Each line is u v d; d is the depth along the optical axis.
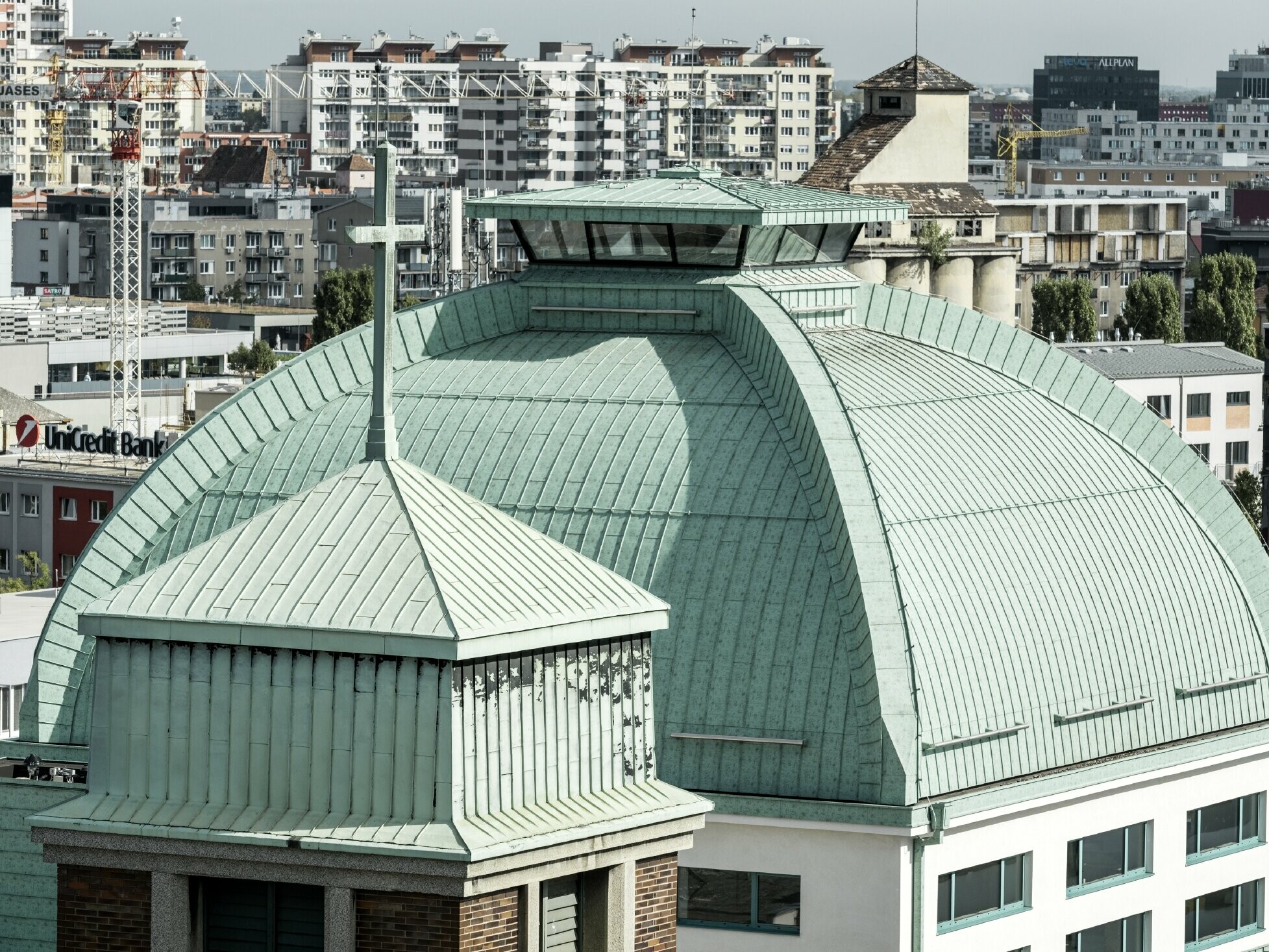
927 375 109.56
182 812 58.41
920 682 94.88
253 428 106.31
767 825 93.56
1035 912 98.94
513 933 57.12
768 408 102.50
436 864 55.69
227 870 57.72
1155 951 104.62
